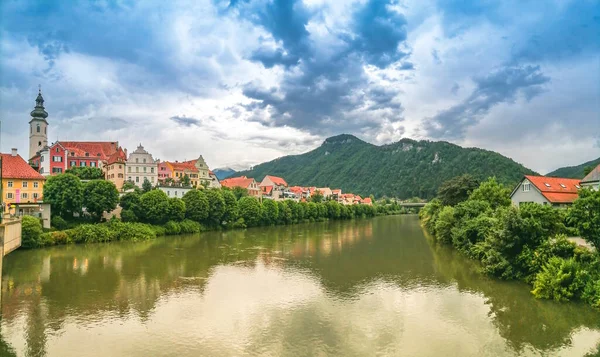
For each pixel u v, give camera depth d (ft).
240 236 292.81
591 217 115.24
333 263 181.78
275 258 195.31
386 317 105.91
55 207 253.44
